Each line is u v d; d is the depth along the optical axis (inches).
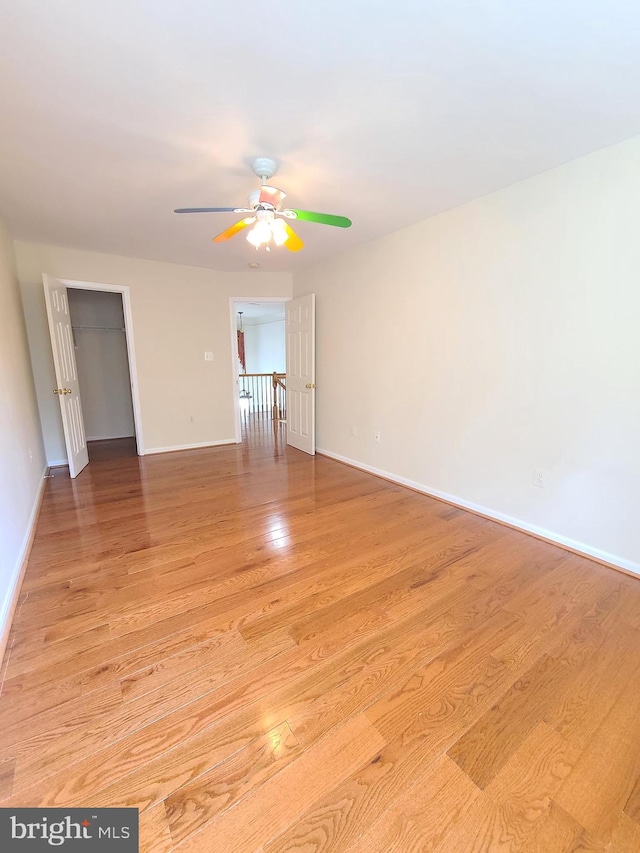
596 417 90.3
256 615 73.1
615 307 84.8
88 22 50.3
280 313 382.3
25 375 138.1
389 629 69.4
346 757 47.3
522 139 79.7
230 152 83.6
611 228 83.8
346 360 168.4
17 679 58.2
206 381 204.2
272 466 172.4
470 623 71.0
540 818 41.2
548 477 100.9
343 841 39.2
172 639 66.9
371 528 109.9
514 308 103.7
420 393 134.6
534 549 97.8
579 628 69.8
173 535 105.6
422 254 127.6
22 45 53.6
